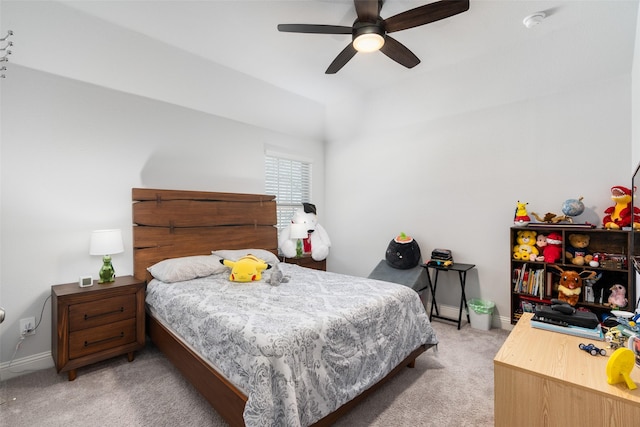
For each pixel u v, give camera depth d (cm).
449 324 334
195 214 319
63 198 248
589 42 234
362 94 361
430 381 218
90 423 174
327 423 160
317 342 159
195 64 282
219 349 168
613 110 260
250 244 365
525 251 294
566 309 161
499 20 219
